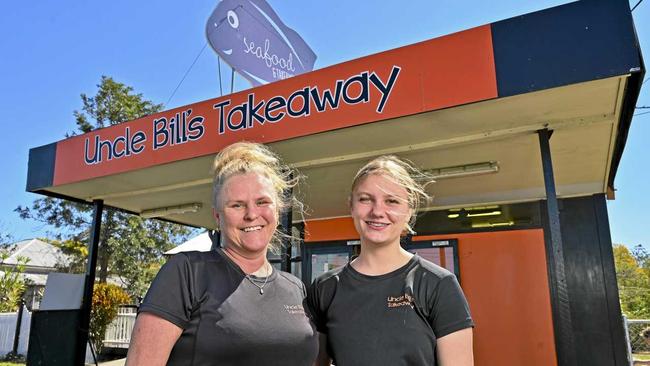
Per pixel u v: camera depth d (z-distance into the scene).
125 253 20.34
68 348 5.21
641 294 13.44
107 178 4.59
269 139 3.62
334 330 1.78
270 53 6.56
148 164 4.19
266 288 1.65
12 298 11.77
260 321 1.54
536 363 5.39
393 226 1.86
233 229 1.67
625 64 2.53
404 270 1.81
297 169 4.41
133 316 10.26
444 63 3.03
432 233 6.18
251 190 1.68
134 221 20.50
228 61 5.70
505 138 3.67
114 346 9.88
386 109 3.19
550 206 3.28
